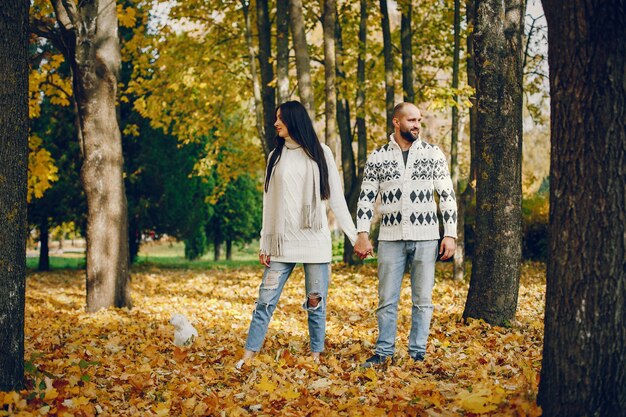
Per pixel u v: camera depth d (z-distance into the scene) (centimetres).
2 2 346
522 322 700
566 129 292
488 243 671
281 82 1234
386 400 375
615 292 284
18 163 354
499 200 666
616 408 286
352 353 539
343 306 907
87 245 920
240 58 1656
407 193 470
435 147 477
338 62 1300
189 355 539
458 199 1252
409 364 464
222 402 385
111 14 906
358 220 483
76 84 905
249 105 1894
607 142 282
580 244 289
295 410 372
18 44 355
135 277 1557
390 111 1433
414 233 468
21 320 358
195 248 2592
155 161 1928
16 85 353
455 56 1225
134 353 571
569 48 288
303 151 474
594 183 285
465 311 690
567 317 293
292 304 948
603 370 286
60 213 1844
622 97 281
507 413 314
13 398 329
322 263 478
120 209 930
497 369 441
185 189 1991
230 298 1102
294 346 562
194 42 1602
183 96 1623
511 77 668
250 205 2841
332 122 1204
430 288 476
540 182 2127
